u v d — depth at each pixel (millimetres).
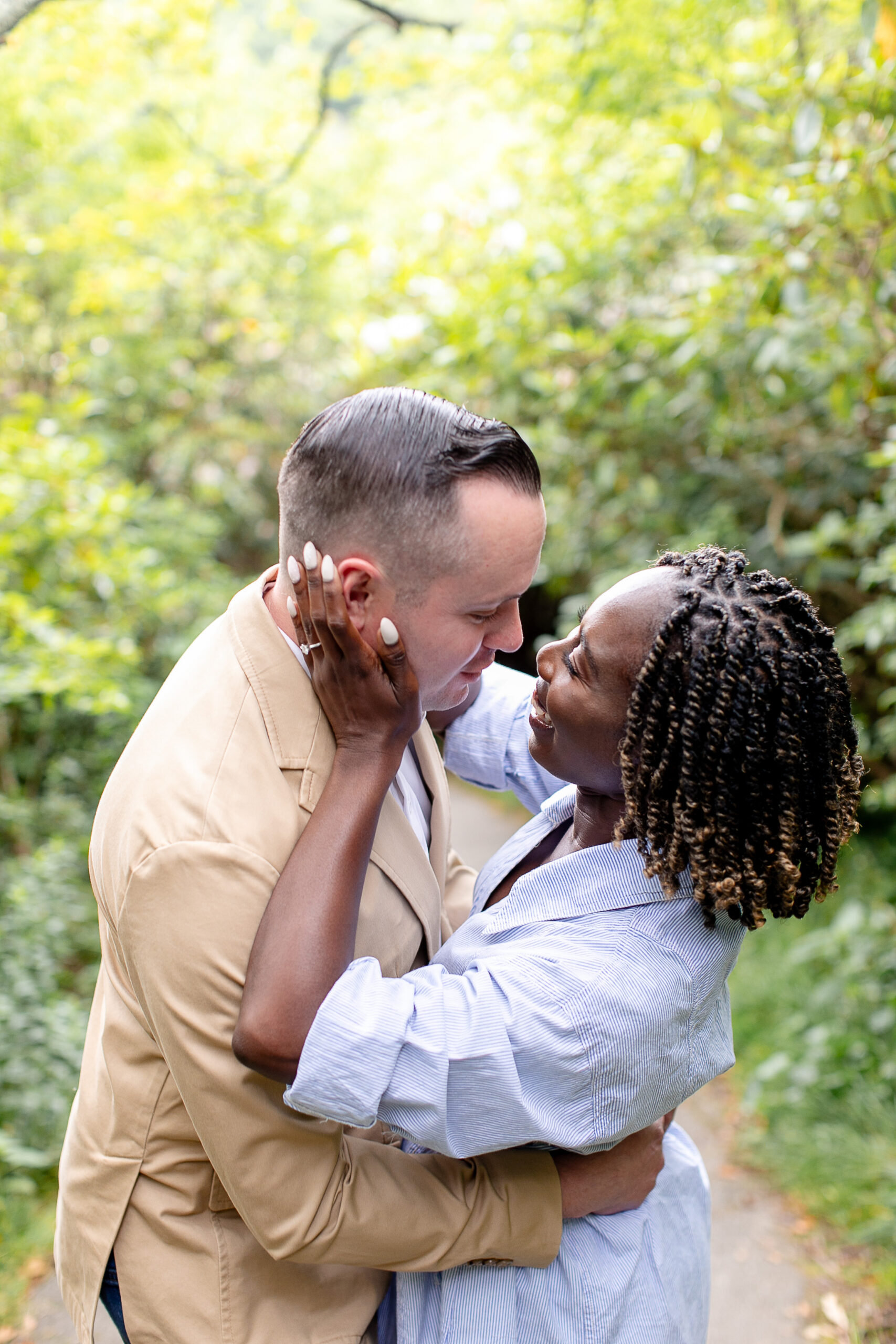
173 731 1081
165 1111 1091
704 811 1000
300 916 978
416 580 1050
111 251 6184
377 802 1046
